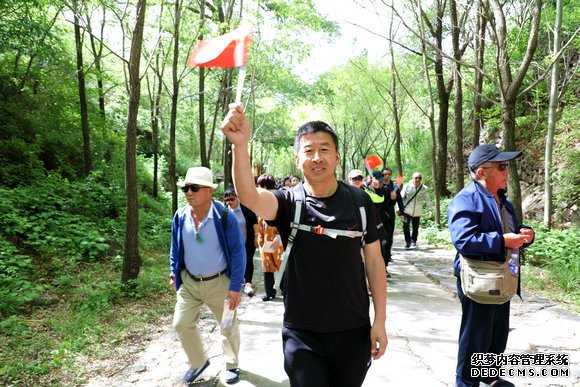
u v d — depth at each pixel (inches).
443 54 289.0
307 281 71.4
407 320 183.8
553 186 396.5
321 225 70.9
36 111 441.1
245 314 195.9
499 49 280.2
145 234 356.5
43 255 241.0
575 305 202.1
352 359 73.6
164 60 420.2
